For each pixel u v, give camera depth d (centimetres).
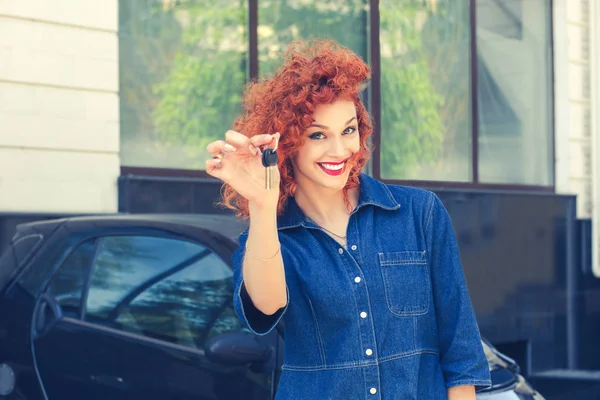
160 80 673
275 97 213
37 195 583
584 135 917
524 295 833
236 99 712
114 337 365
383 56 810
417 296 217
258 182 194
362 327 212
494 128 885
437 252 224
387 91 811
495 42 888
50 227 409
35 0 584
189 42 690
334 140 210
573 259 874
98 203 609
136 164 657
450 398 222
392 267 216
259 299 206
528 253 840
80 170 603
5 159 573
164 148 672
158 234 382
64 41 598
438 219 225
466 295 222
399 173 816
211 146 192
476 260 802
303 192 223
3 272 405
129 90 656
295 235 221
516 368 396
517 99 900
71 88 600
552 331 849
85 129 605
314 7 765
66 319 379
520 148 901
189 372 342
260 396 321
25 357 378
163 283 368
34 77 584
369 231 219
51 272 393
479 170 872
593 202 902
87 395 362
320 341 214
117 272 381
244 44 719
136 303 370
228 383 331
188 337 351
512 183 891
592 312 873
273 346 325
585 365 863
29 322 384
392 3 818
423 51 839
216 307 351
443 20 854
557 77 912
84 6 606
